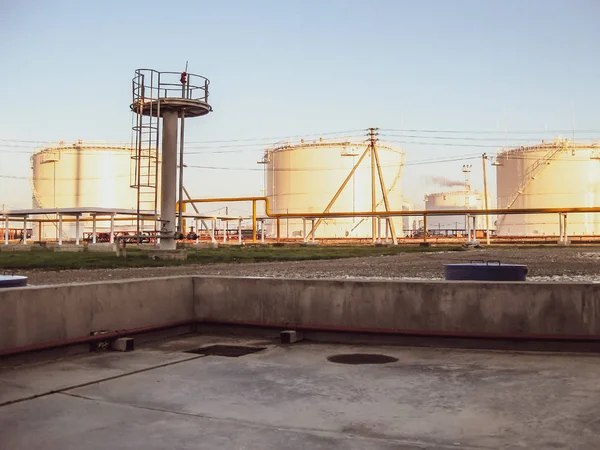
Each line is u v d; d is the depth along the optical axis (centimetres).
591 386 718
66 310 937
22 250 6550
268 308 1105
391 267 3356
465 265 1204
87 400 671
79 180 12356
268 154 13712
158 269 3125
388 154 13150
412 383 740
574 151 12331
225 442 530
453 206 16675
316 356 924
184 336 1120
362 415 607
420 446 518
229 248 7488
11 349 857
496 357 909
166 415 611
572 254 5197
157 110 3650
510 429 559
